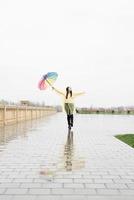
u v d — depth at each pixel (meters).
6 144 7.27
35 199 3.12
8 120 13.45
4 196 3.21
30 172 4.33
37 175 4.16
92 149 6.66
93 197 3.20
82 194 3.30
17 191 3.39
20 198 3.14
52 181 3.84
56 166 4.77
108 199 3.14
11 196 3.21
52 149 6.56
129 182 3.83
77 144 7.45
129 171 4.47
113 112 47.62
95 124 16.12
